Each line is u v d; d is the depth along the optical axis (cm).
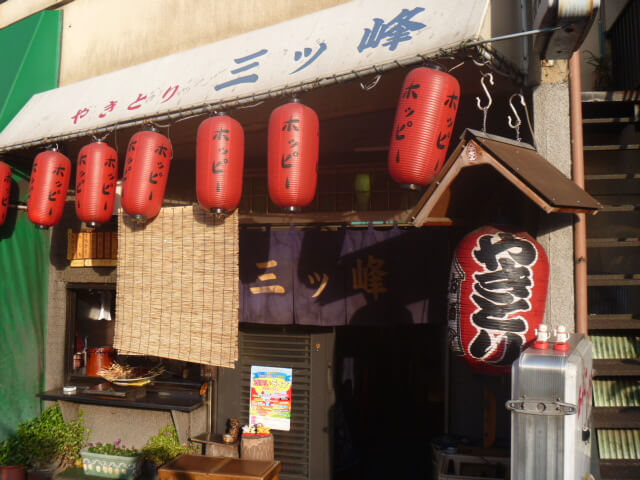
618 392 477
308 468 665
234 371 701
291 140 446
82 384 777
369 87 446
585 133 569
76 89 720
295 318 613
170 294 580
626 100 520
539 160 400
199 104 524
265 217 695
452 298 389
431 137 379
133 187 537
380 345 848
